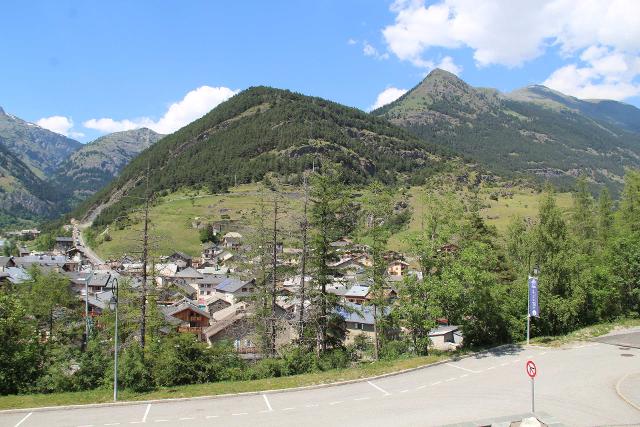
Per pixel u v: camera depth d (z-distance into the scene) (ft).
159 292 118.73
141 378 84.69
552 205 119.14
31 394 82.89
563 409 70.13
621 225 171.42
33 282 205.16
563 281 114.73
